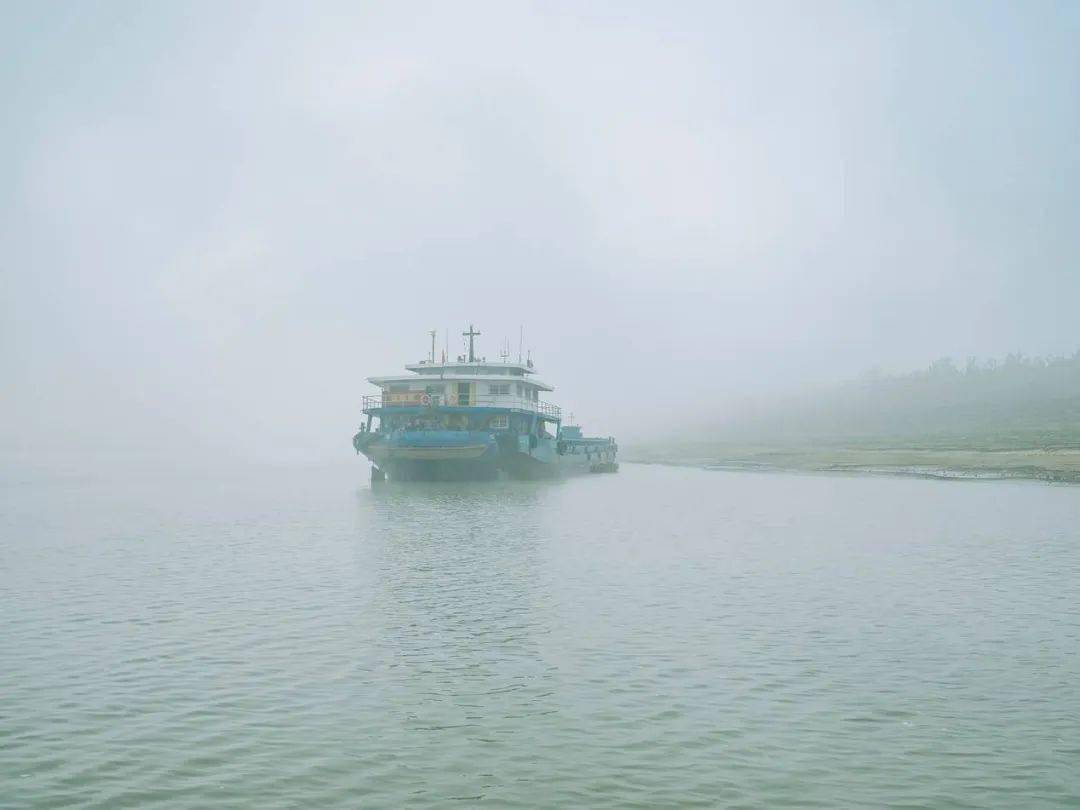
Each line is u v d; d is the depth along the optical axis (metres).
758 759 18.20
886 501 75.19
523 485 89.31
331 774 17.47
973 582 36.25
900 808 16.20
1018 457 132.62
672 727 19.84
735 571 38.38
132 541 47.94
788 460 151.62
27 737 19.12
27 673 23.41
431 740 19.09
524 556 42.12
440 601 31.91
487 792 16.72
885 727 19.92
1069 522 58.62
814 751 18.61
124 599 32.25
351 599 32.22
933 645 26.45
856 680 23.12
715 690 22.28
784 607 31.30
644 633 27.56
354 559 41.12
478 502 70.38
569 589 34.16
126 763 17.89
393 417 85.31
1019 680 23.23
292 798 16.48
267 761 18.02
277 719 20.25
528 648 25.88
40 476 112.38
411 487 84.81
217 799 16.42
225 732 19.47
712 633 27.61
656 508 67.69
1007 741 19.19
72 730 19.53
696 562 40.75
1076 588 35.00
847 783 17.16
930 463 128.12
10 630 27.77
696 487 92.62
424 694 21.92
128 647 25.84
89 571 38.12
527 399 93.50
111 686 22.42
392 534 50.03
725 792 16.75
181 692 22.00
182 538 49.12
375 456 85.00
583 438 123.38
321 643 26.33
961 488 89.94
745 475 116.31
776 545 46.72
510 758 18.20
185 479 108.88
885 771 17.67
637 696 21.81
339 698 21.62
